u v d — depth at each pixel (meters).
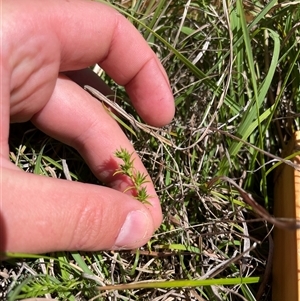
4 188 0.09
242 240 0.12
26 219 0.09
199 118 0.14
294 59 0.13
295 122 0.14
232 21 0.14
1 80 0.10
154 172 0.13
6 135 0.10
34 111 0.12
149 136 0.13
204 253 0.12
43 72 0.11
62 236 0.09
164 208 0.13
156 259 0.12
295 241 0.11
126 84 0.13
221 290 0.12
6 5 0.10
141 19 0.14
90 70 0.14
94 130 0.12
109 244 0.10
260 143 0.12
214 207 0.13
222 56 0.14
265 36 0.14
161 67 0.13
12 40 0.10
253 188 0.14
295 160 0.12
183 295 0.12
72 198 0.09
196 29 0.15
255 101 0.12
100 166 0.12
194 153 0.13
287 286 0.11
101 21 0.12
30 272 0.11
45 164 0.13
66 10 0.11
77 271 0.11
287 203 0.12
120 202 0.10
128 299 0.11
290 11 0.14
